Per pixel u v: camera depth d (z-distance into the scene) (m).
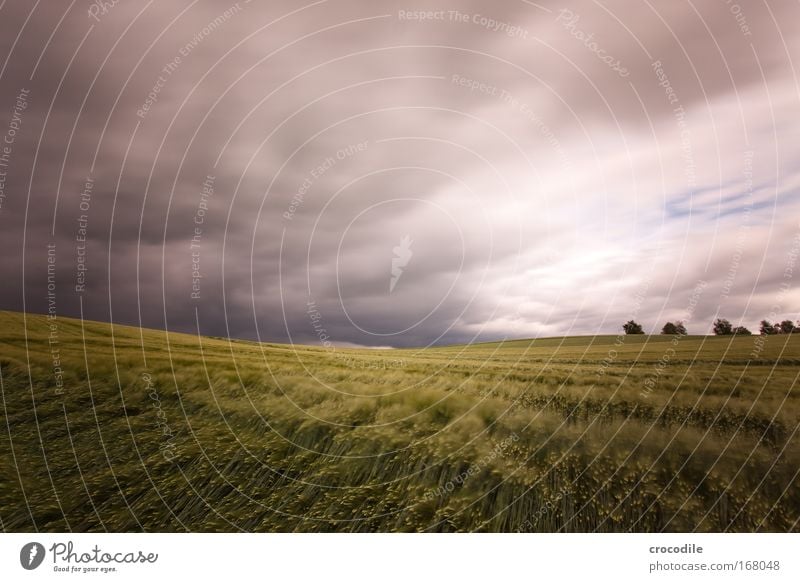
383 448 10.78
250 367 15.91
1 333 18.25
